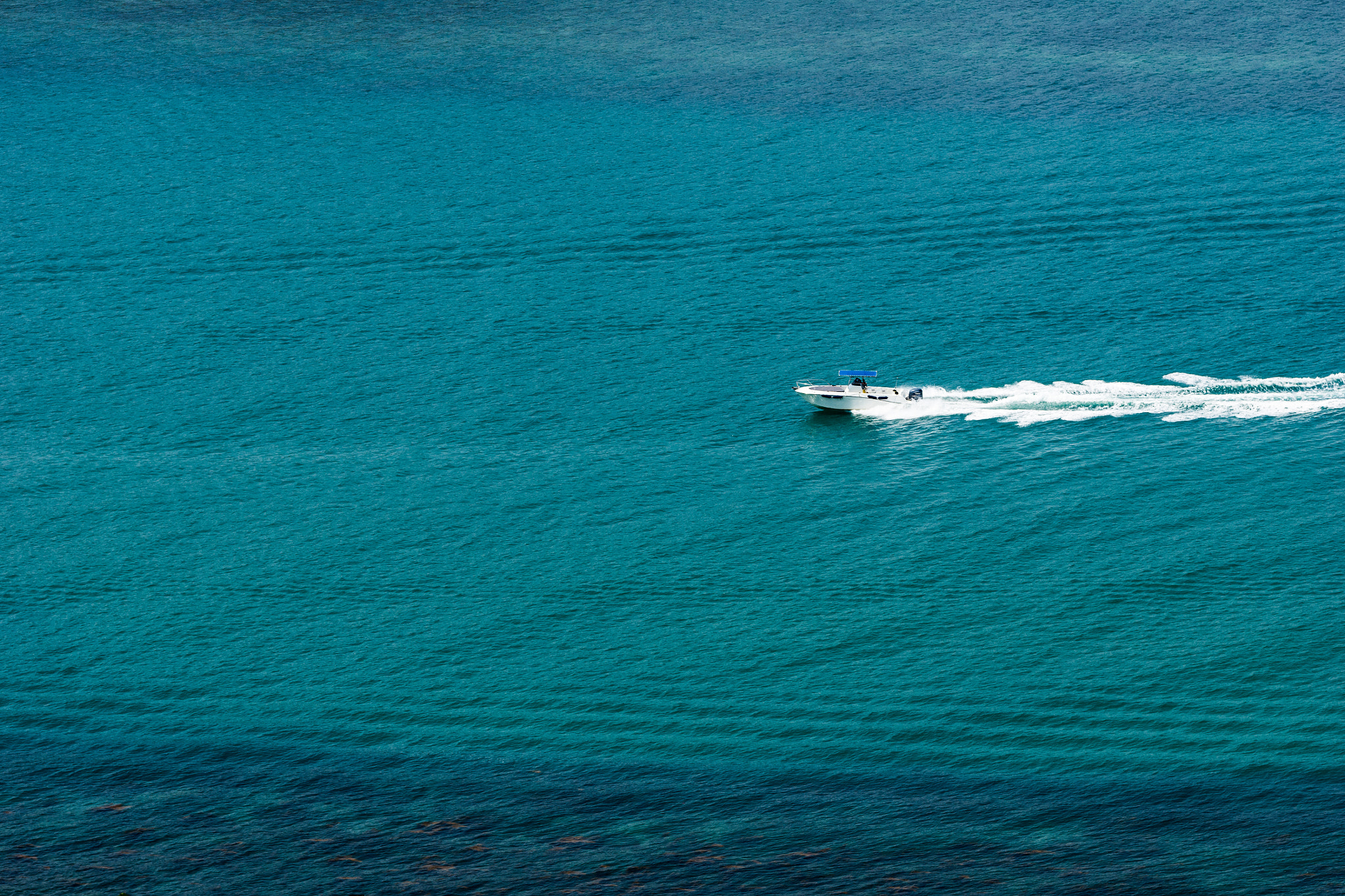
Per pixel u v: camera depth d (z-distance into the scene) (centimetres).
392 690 9081
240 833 7944
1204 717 8425
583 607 9769
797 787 8138
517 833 7881
